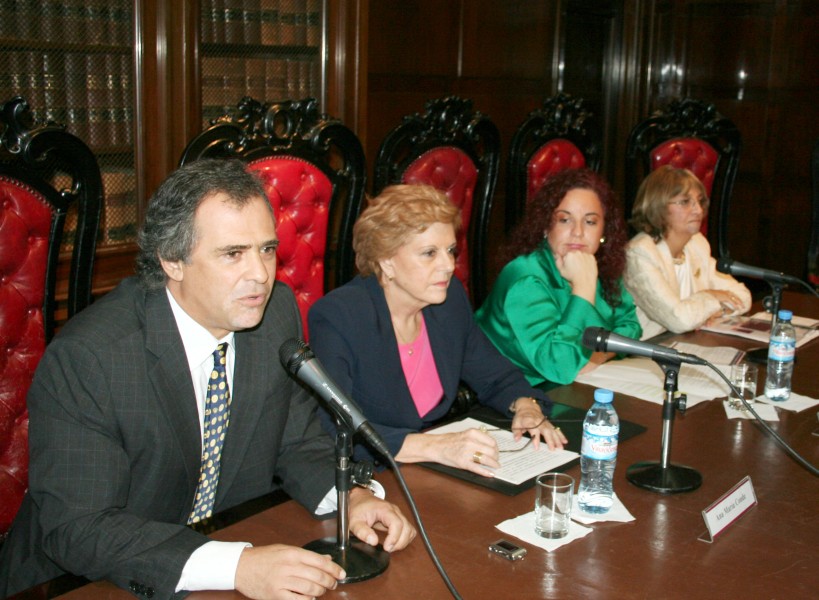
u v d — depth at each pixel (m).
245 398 1.64
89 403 1.46
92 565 1.36
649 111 5.84
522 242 2.74
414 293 2.05
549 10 5.12
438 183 3.27
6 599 1.31
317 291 2.98
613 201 2.76
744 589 1.34
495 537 1.49
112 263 3.20
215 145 2.64
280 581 1.28
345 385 2.04
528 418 2.00
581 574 1.37
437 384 2.22
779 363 2.29
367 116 4.15
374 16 4.10
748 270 2.85
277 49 3.71
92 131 3.11
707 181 4.35
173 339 1.53
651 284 3.06
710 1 5.72
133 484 1.54
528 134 3.63
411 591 1.31
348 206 3.01
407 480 1.72
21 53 2.91
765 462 1.86
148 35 3.19
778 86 5.73
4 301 2.20
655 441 1.96
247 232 1.46
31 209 2.22
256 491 1.70
